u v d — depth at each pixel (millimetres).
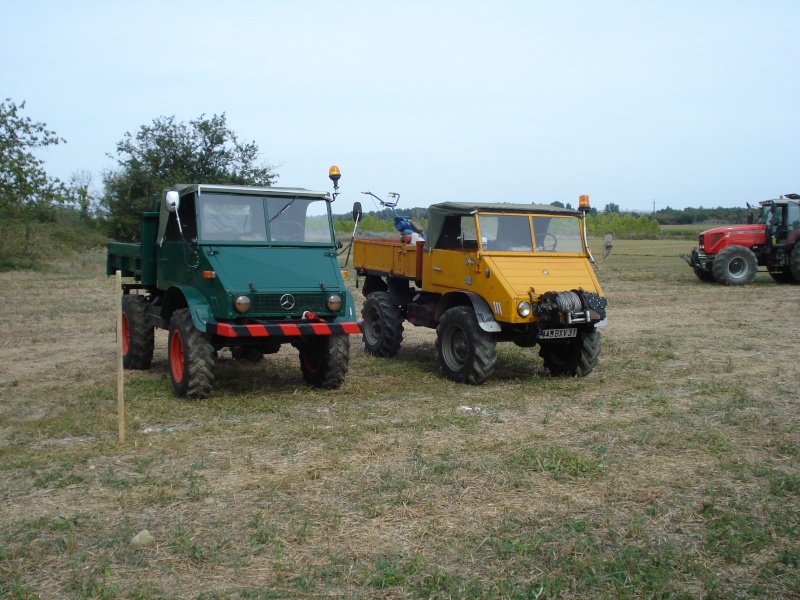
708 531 4695
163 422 7223
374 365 10391
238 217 8445
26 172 28875
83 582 3947
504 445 6500
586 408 7883
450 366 9430
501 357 11125
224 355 11352
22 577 4062
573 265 9398
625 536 4625
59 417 7344
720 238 22703
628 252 40438
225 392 8602
